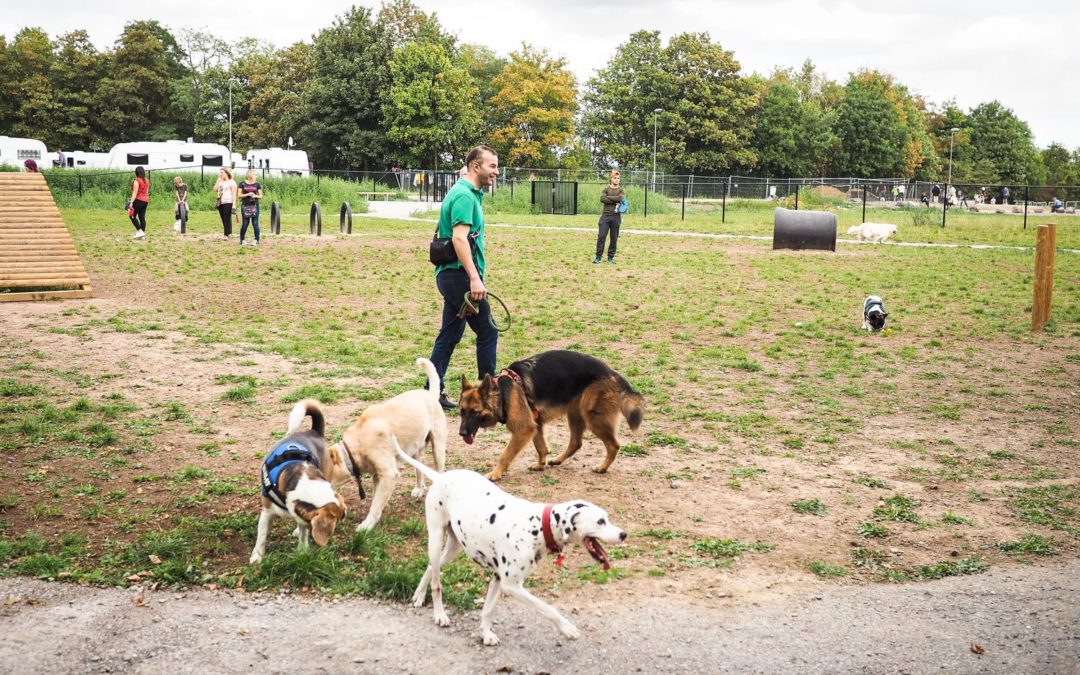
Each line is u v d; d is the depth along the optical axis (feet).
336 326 39.55
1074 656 13.76
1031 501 20.58
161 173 133.39
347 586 15.75
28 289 45.44
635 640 14.24
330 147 229.66
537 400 21.31
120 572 16.17
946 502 20.54
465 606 15.24
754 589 16.16
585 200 137.39
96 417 25.40
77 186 124.88
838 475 22.25
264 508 16.94
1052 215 147.02
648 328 40.52
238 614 14.83
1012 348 36.88
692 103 260.21
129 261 58.85
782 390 30.42
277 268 57.26
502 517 13.80
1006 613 15.25
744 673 13.30
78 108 270.46
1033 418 27.25
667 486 21.31
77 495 19.76
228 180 73.92
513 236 87.10
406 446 18.92
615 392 21.84
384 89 222.89
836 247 77.36
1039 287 39.93
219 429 24.75
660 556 17.46
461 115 220.64
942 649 14.03
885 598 15.88
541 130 259.19
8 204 45.85
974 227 106.22
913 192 190.80
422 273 56.59
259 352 34.27
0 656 13.28
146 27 282.77
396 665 13.37
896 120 289.74
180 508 19.22
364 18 229.04
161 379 29.86
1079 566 17.20
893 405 28.68
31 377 29.58
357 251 67.77
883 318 39.88
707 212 147.54
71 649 13.56
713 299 48.34
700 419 26.96
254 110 282.56
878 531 18.71
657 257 67.67
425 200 165.89
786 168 278.46
